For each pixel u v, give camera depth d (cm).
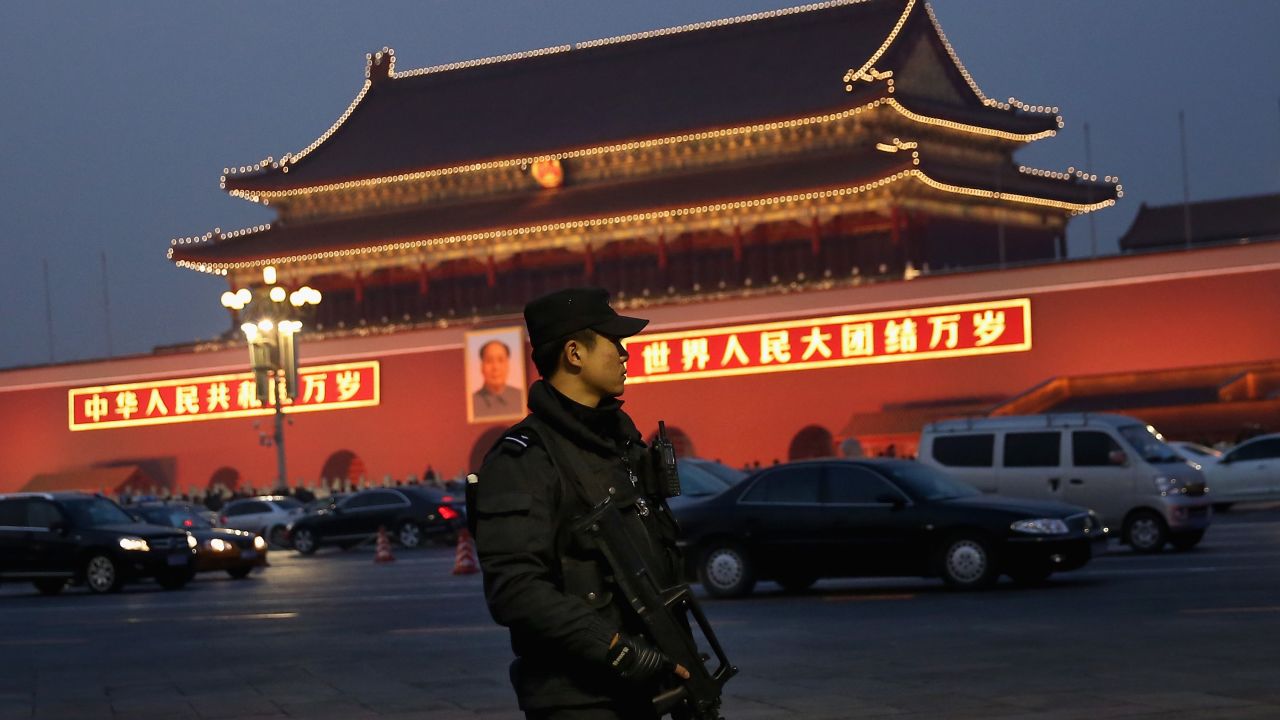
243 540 3953
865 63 8100
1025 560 2480
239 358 8719
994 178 8169
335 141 9388
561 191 8638
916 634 1952
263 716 1554
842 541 2559
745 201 7869
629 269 8644
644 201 8169
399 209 9125
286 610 2822
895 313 7175
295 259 9156
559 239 8581
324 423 8538
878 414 7112
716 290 8412
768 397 7462
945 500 2550
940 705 1417
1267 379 6394
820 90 8025
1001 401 6912
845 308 7294
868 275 8094
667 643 636
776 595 2652
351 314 9375
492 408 8106
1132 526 3203
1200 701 1383
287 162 9275
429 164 8750
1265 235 8688
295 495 7200
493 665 1862
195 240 9400
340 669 1892
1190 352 6550
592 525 640
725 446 7556
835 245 8181
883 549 2541
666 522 669
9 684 1880
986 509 2512
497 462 647
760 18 8631
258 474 8681
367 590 3266
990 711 1376
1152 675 1534
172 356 8894
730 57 8562
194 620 2700
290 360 6050
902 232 7800
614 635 623
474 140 8838
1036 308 6869
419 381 8319
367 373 8444
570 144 8425
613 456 663
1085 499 3247
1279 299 6397
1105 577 2658
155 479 8900
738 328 7544
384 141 9188
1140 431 3306
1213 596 2227
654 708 634
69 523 3581
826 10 8475
